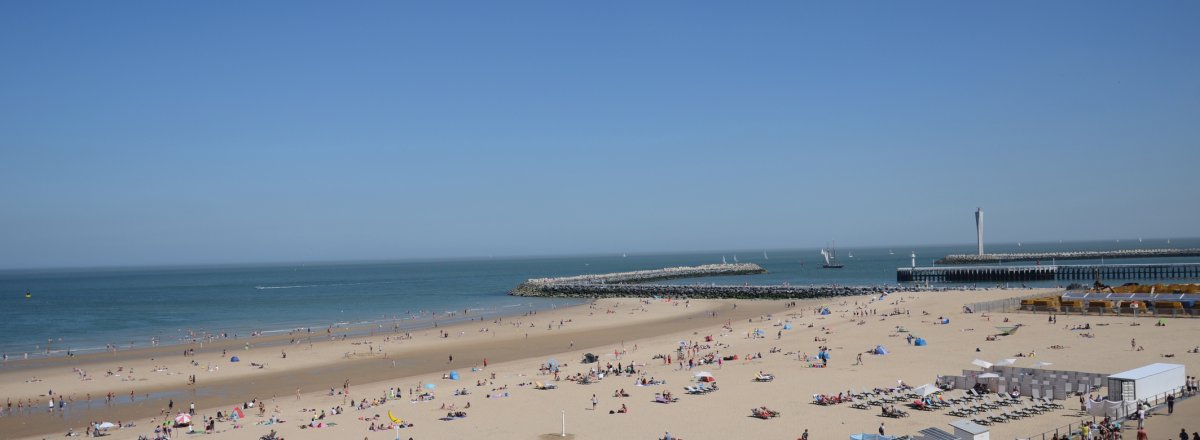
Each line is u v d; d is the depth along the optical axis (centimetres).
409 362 8012
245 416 5431
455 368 7581
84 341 10388
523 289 19238
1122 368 5681
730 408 5038
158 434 4772
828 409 4897
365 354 8562
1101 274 18038
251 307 16212
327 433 4756
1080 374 5094
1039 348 6806
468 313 13762
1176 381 4606
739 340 8525
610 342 9225
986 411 4588
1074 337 7312
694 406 5138
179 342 10000
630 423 4747
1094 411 4328
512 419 4966
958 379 5300
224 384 6900
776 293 15388
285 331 11094
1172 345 6600
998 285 17275
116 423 5369
